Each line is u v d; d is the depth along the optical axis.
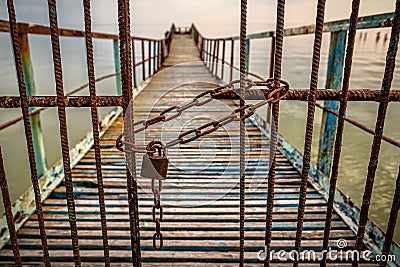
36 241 2.05
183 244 2.02
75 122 8.85
